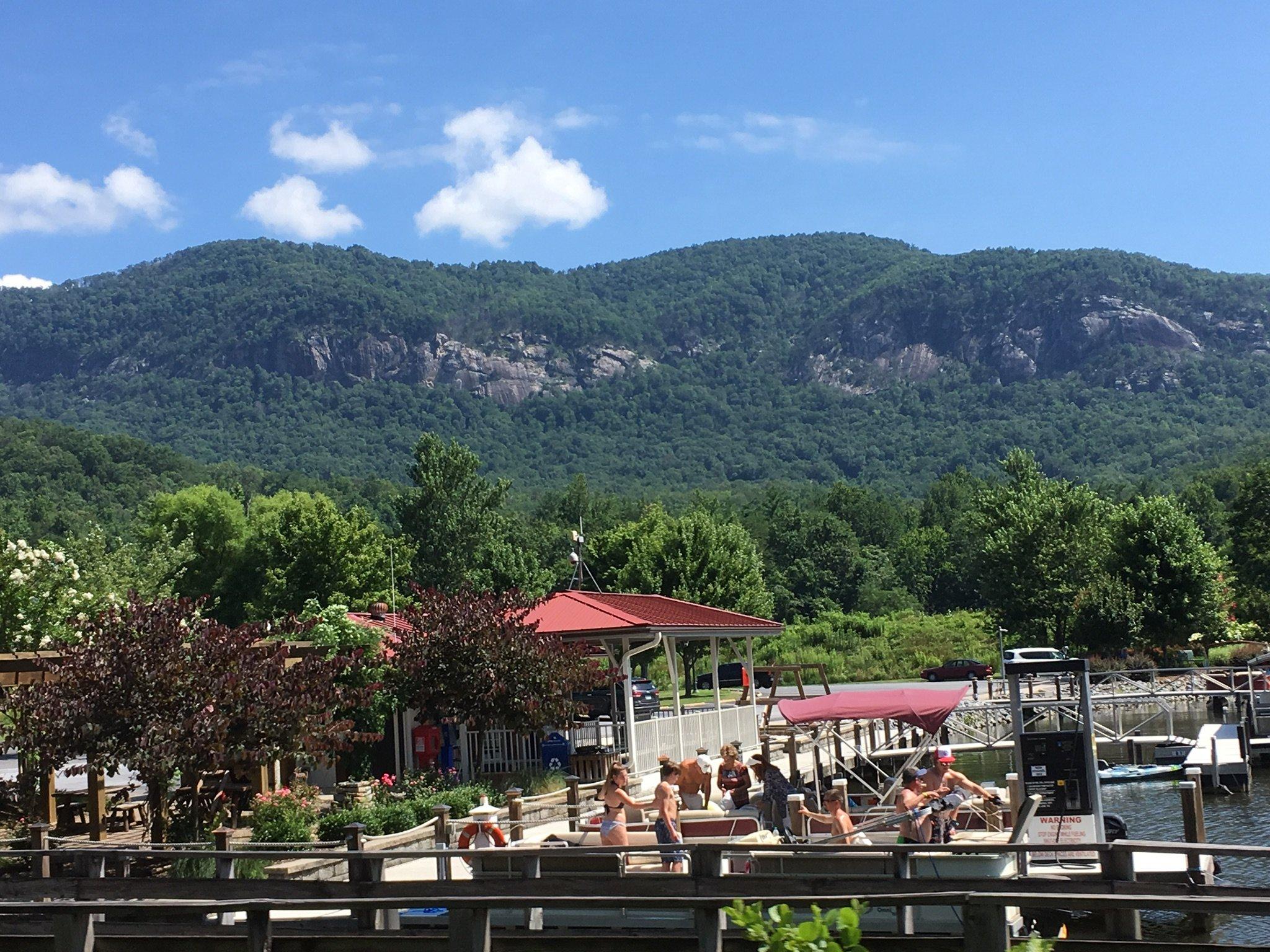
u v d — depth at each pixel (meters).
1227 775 30.39
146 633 17.23
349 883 11.85
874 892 11.88
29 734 16.59
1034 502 73.69
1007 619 71.69
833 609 109.75
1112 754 39.09
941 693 19.22
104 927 11.23
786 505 134.50
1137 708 52.06
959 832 17.25
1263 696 39.16
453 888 11.93
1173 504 59.78
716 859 11.71
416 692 22.78
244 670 17.33
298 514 63.88
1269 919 17.89
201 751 16.56
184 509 70.88
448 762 25.17
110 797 22.44
